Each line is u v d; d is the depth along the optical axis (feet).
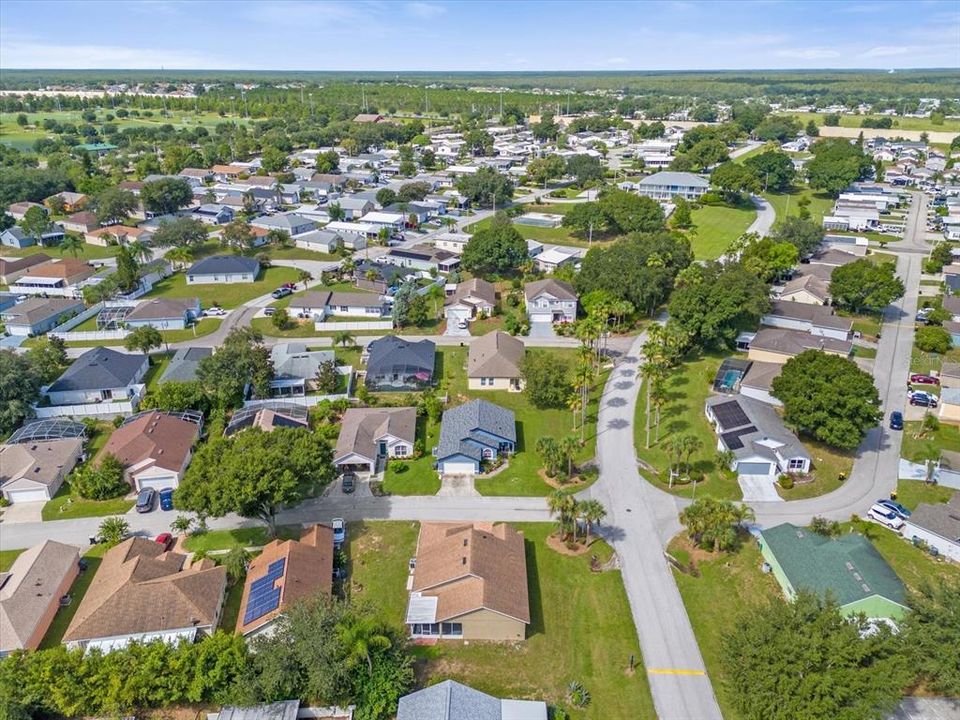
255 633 178.91
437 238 557.33
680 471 256.52
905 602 177.58
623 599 197.47
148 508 238.68
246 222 590.96
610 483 251.19
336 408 300.61
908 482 250.98
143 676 160.25
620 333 382.42
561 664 176.76
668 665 176.04
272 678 159.12
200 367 304.30
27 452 258.57
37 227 555.28
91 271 481.87
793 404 260.83
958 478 247.09
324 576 197.36
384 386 320.70
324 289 450.71
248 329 342.44
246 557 207.92
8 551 219.61
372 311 410.11
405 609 192.85
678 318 347.36
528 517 233.76
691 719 161.27
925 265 488.85
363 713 159.43
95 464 257.75
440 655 179.63
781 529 212.23
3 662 163.53
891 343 368.07
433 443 278.26
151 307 399.24
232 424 279.49
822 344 338.54
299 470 213.05
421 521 231.71
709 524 207.82
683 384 323.57
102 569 204.03
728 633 182.29
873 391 253.03
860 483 250.78
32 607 186.91
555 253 504.84
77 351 367.25
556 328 389.60
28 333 384.47
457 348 366.63
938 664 157.48
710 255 528.22
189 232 527.81
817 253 497.87
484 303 406.00
